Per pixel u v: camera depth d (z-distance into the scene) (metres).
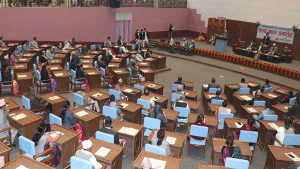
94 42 27.44
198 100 16.59
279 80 21.36
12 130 9.80
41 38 25.45
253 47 26.02
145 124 10.38
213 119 11.51
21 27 24.55
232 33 30.02
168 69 22.55
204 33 32.62
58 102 11.73
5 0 23.69
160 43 28.97
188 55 27.25
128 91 14.16
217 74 22.41
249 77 22.14
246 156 9.05
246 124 10.47
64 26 25.94
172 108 12.86
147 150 8.23
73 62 17.23
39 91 15.49
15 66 16.70
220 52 26.61
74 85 16.09
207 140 11.21
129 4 28.70
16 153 9.73
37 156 8.16
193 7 33.19
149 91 14.08
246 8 28.84
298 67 23.09
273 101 14.87
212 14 31.67
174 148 9.43
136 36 28.02
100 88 16.97
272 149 9.35
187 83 16.98
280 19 26.58
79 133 9.16
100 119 11.14
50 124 9.38
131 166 9.69
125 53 21.80
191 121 11.18
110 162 7.80
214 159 9.50
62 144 8.50
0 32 23.98
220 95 14.78
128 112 11.66
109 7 27.25
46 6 25.25
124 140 9.73
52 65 17.22
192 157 10.62
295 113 12.93
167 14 31.80
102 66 17.50
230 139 8.70
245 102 14.20
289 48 26.19
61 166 8.79
